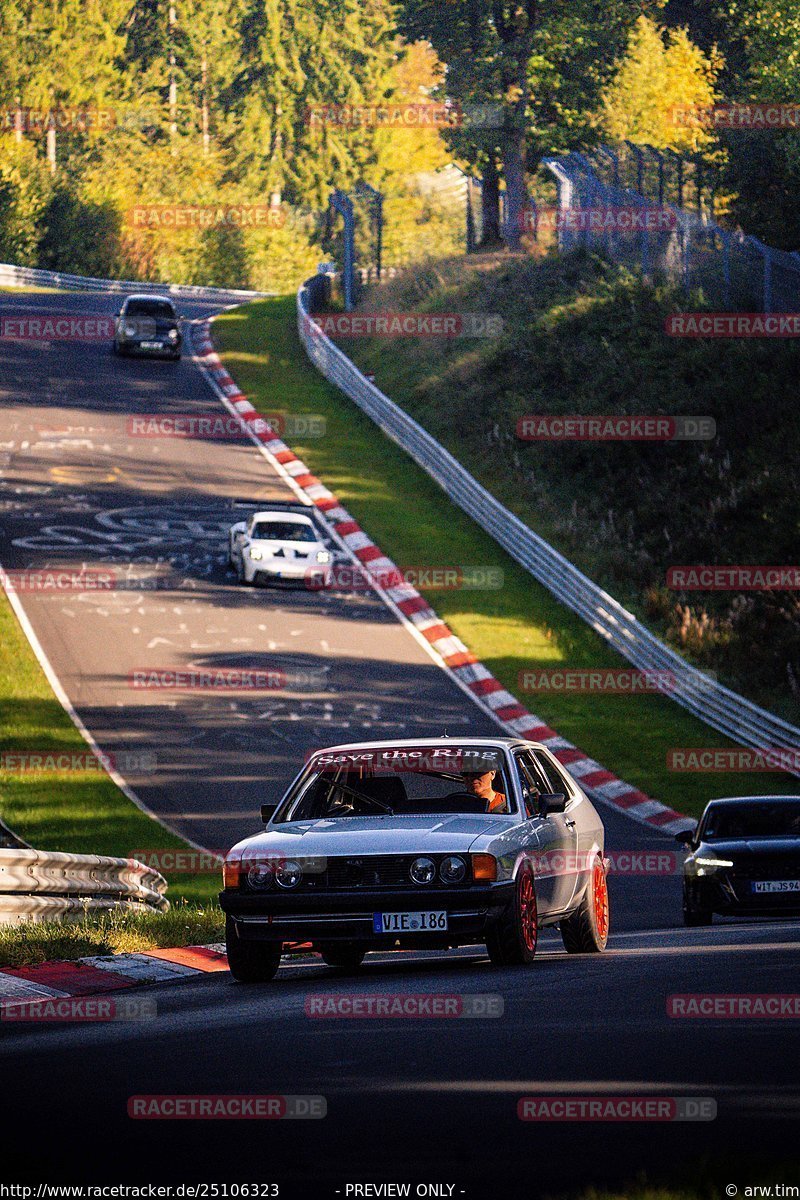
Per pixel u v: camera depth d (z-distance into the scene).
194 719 111.19
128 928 46.91
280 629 134.00
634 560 157.25
